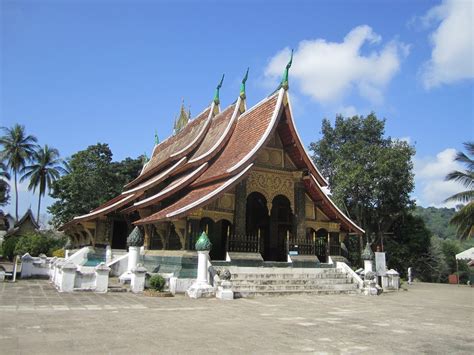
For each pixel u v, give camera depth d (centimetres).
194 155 2288
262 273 1630
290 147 1920
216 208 1702
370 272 1809
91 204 4250
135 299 1238
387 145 4184
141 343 638
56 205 4400
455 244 5719
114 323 809
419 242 4188
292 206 1917
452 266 4841
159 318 892
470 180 3009
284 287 1540
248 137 1912
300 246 1827
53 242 3494
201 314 974
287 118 1855
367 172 3684
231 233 1756
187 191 1980
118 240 2583
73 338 658
